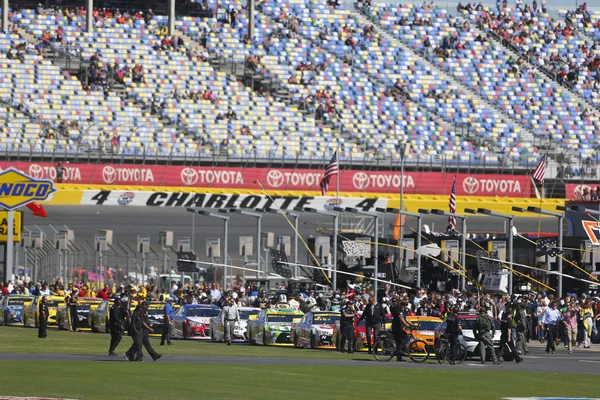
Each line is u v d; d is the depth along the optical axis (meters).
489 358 110.12
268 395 67.38
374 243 165.00
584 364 105.69
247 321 131.62
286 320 127.75
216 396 65.94
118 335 100.31
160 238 180.75
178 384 73.12
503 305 140.88
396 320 104.75
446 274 168.50
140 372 81.81
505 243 158.25
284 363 97.62
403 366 97.56
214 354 109.31
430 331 108.94
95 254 180.12
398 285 158.38
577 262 165.88
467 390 74.75
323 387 73.88
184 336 139.00
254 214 177.00
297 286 168.75
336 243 164.88
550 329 124.38
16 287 171.88
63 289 171.38
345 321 114.31
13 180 184.88
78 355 101.25
